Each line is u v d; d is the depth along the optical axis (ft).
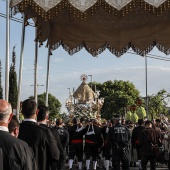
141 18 46.83
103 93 321.11
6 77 32.12
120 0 32.83
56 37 48.60
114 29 49.57
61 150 23.06
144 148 39.93
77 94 76.74
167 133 51.93
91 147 51.65
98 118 72.13
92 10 33.14
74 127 52.42
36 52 43.86
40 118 20.65
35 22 42.96
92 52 50.49
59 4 32.94
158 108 227.40
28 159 12.17
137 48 50.16
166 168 57.98
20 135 18.12
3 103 12.66
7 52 32.27
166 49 49.06
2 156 10.82
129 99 288.71
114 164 41.01
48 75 48.14
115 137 41.11
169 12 44.88
